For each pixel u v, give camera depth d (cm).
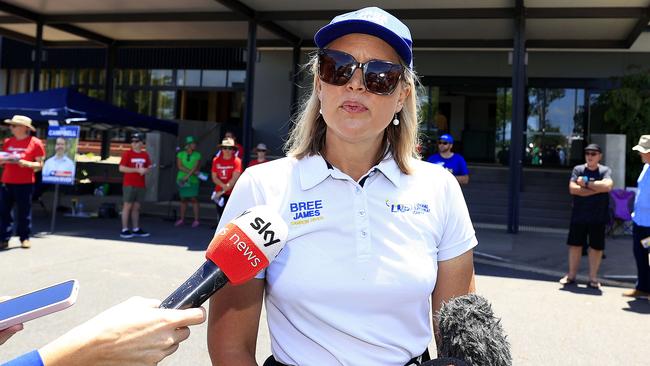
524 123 1558
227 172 940
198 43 1538
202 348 391
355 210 139
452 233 154
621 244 964
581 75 1510
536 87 1548
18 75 2181
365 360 132
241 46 1508
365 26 139
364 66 139
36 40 1322
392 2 1074
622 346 419
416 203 146
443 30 1294
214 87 1897
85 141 2008
